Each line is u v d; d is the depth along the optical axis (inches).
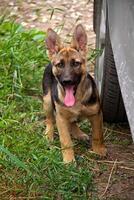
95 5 224.1
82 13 329.1
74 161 186.9
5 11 323.0
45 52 252.1
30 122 211.8
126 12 157.9
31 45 257.1
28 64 242.5
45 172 177.8
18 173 180.2
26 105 223.9
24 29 292.7
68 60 185.5
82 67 186.7
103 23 204.8
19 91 229.9
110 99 197.8
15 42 252.4
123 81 147.2
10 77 235.6
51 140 202.7
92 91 190.1
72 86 185.3
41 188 172.4
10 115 212.4
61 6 339.0
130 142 203.3
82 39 188.7
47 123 206.5
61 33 300.7
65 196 166.6
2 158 183.0
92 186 174.6
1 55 242.7
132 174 184.7
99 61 208.2
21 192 173.6
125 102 141.9
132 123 134.1
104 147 197.3
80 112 190.4
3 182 177.9
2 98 225.3
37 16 324.8
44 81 205.8
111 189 176.7
